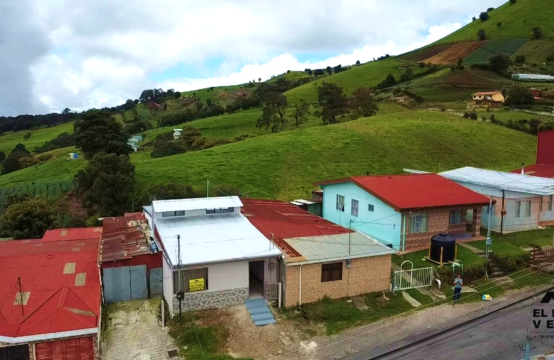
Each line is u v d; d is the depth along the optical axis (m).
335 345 21.28
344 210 37.75
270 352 20.86
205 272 23.80
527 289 27.00
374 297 25.70
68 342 20.19
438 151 74.06
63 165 78.81
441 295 26.05
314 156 68.38
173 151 80.19
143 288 26.28
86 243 32.09
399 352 20.44
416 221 32.06
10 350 19.48
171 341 21.86
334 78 170.88
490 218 33.50
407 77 159.38
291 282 24.25
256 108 136.25
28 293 23.08
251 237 27.03
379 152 71.25
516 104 108.88
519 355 19.78
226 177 60.50
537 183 37.34
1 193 60.88
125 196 50.91
